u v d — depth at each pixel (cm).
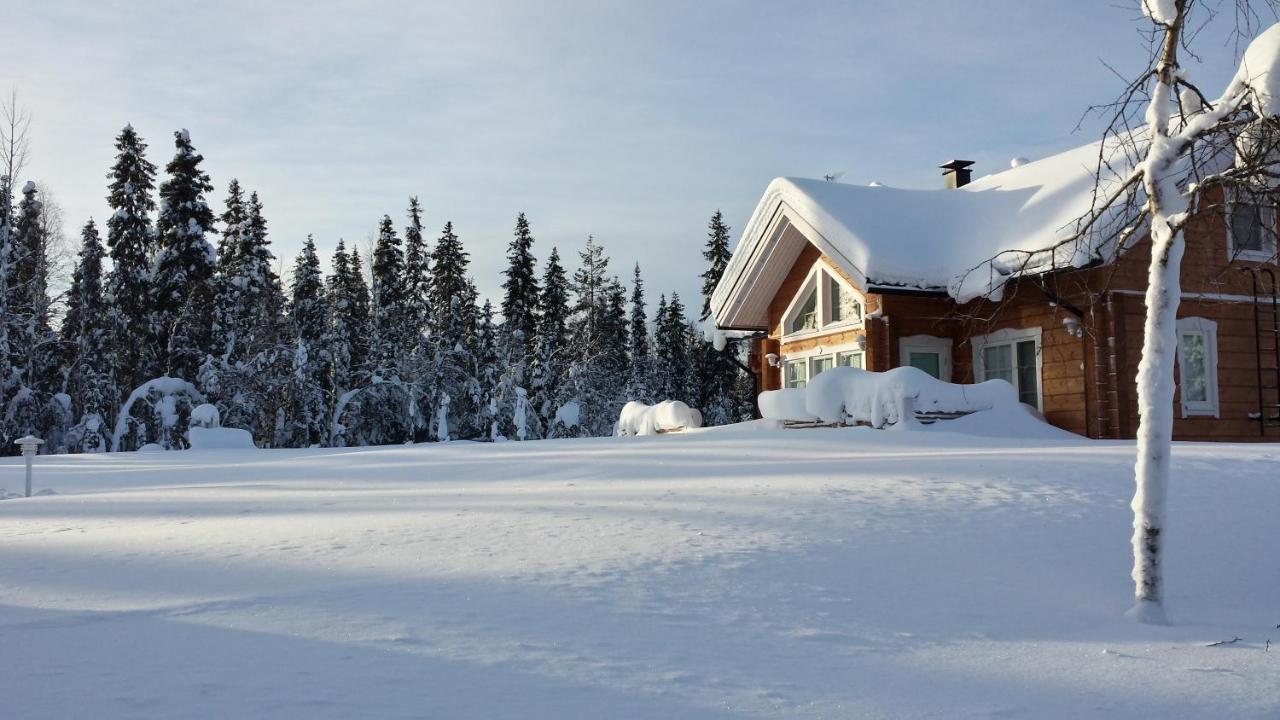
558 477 1188
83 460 2303
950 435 1562
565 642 411
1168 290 583
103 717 302
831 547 643
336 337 5394
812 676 380
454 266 5653
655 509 800
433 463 1493
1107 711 355
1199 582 633
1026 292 2016
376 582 527
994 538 688
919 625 481
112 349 4588
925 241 2195
